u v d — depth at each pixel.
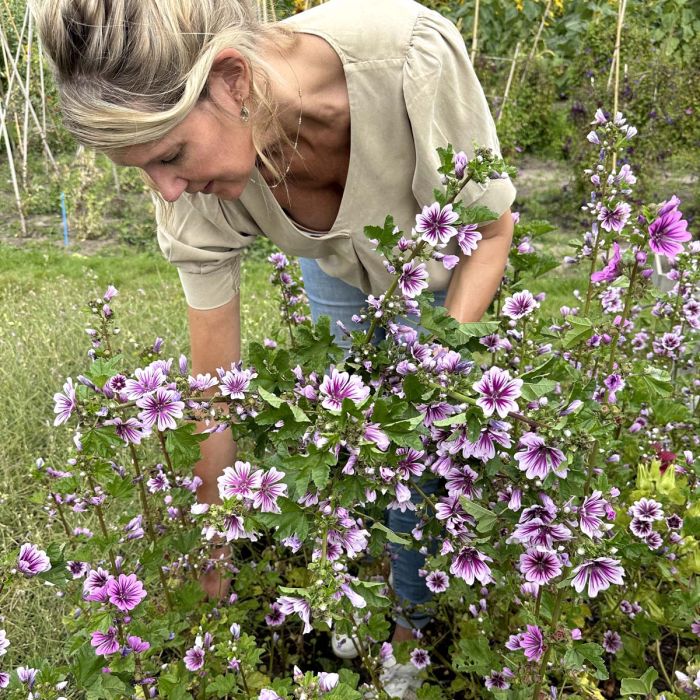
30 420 3.63
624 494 2.37
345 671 1.80
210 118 1.44
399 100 1.73
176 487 2.03
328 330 1.61
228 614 2.10
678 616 2.07
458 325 1.53
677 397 2.79
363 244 1.97
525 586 1.70
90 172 8.34
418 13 1.74
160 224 2.04
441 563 1.71
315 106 1.70
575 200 7.59
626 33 8.77
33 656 2.29
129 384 1.48
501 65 9.70
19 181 9.19
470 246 1.51
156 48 1.32
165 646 2.04
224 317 2.14
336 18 1.71
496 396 1.37
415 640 2.27
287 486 1.49
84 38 1.31
